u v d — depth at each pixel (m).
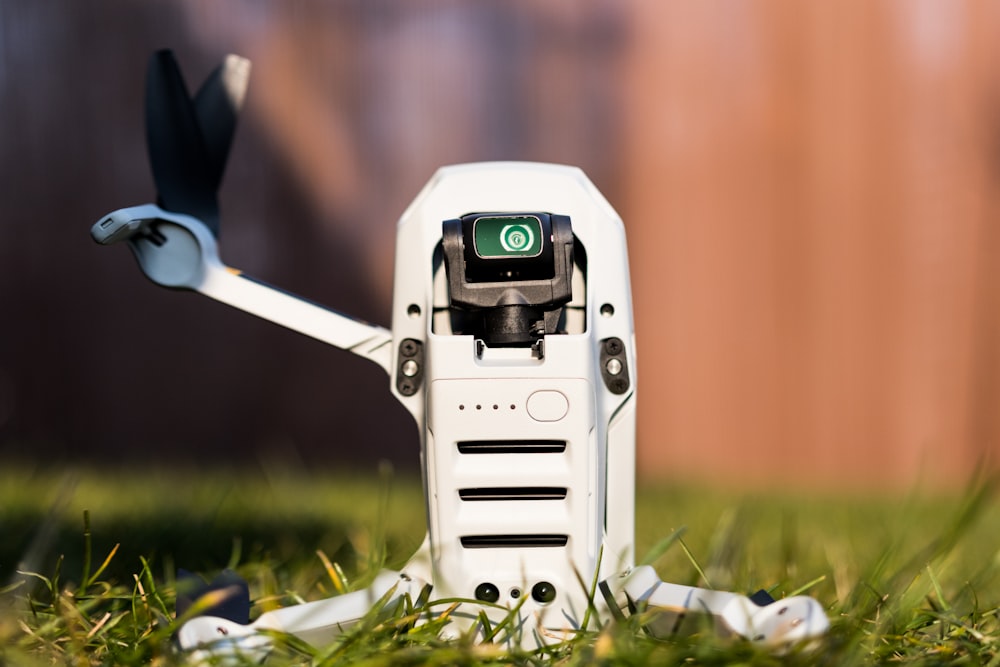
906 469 1.72
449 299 0.60
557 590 0.58
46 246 1.64
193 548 0.76
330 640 0.57
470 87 1.67
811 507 1.22
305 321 0.62
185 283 0.62
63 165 1.64
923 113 1.71
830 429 1.72
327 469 1.66
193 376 1.65
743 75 1.69
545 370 0.58
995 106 1.71
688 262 1.69
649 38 1.69
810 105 1.70
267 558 0.69
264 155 1.65
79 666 0.55
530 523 0.58
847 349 1.71
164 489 1.11
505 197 0.60
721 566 0.71
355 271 1.67
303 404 1.67
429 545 0.59
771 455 1.71
